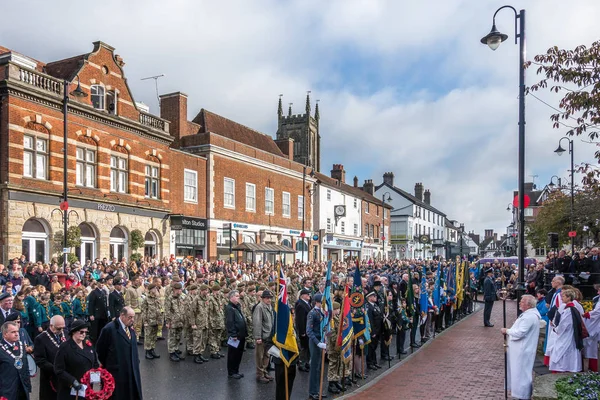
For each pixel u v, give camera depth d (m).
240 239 36.06
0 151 20.58
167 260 25.55
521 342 8.60
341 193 52.34
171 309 12.90
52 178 22.31
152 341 13.20
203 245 32.84
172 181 30.48
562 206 31.77
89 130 24.39
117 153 26.34
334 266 27.08
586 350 10.51
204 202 33.09
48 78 22.42
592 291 16.19
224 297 14.02
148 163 28.56
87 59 24.75
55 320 7.66
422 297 15.27
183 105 34.19
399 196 71.69
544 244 42.31
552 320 10.60
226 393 10.00
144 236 27.67
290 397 9.98
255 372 11.91
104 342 7.41
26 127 21.41
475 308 26.16
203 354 13.89
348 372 10.70
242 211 36.53
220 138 34.53
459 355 13.55
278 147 46.94
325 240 48.16
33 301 12.56
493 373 11.41
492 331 18.00
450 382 10.59
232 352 11.19
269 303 11.38
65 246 19.33
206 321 12.91
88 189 24.23
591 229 29.81
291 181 43.47
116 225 25.81
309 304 12.36
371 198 61.62
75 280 17.45
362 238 56.62
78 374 6.92
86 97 24.56
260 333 10.98
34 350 7.48
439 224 88.81
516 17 12.89
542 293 13.48
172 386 10.45
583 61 9.95
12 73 20.70
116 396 7.29
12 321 7.17
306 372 12.20
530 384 8.53
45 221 21.97
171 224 29.80
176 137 33.72
